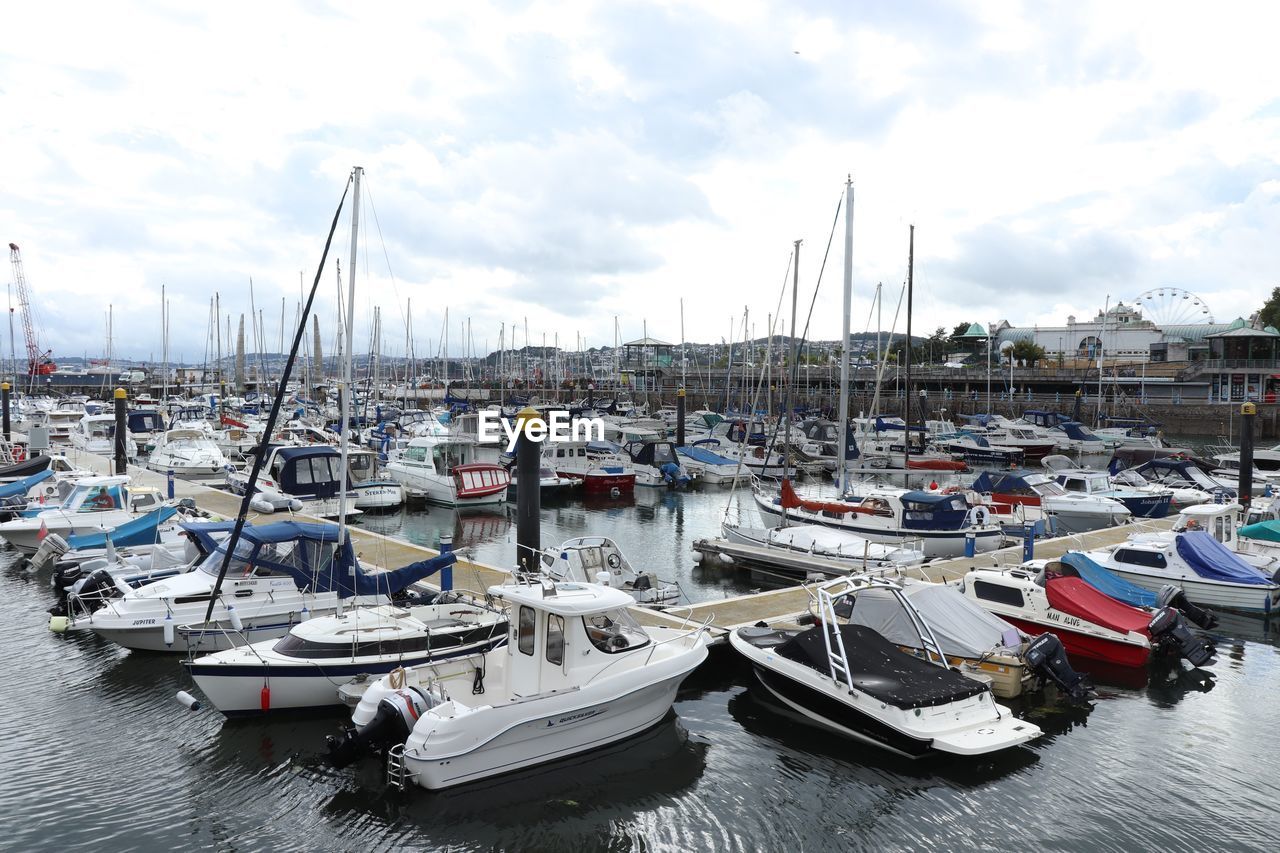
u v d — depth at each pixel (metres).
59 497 28.72
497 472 40.78
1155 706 15.89
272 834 11.51
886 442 57.94
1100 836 11.52
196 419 60.91
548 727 13.16
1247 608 21.69
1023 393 90.88
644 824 11.88
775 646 15.73
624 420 68.50
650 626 16.97
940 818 12.01
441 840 11.45
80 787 12.66
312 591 18.17
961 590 20.25
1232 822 11.84
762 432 59.97
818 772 13.36
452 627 16.22
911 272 43.22
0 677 16.73
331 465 37.19
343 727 14.51
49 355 104.62
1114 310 117.69
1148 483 41.47
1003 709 14.01
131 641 17.28
